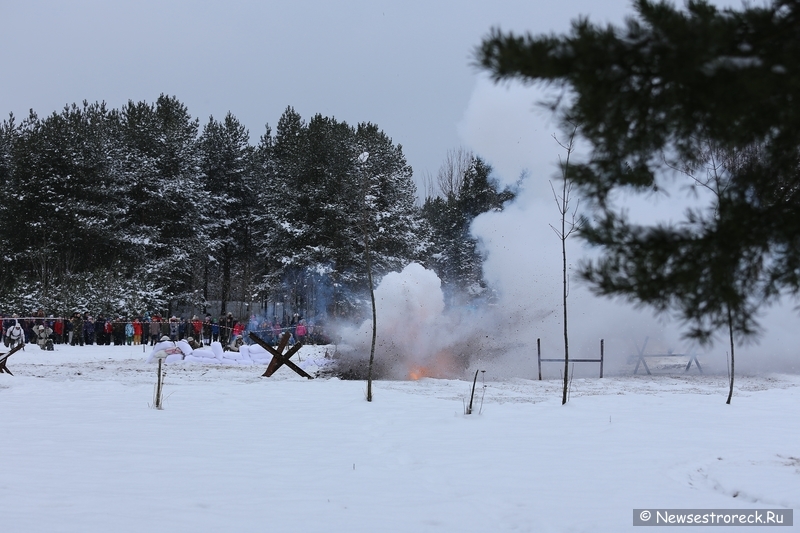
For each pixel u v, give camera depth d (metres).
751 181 4.99
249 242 73.12
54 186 56.94
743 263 4.76
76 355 32.53
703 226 4.73
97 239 56.84
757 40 4.30
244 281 71.69
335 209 53.41
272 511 7.09
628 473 9.06
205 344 42.06
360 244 53.09
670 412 15.05
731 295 4.56
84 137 58.53
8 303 45.53
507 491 8.12
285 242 56.09
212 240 66.50
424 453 10.26
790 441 11.48
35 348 35.50
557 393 19.11
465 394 18.20
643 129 4.55
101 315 44.78
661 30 4.31
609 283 4.71
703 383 22.62
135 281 51.12
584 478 8.78
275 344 41.97
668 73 4.29
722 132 4.49
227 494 7.69
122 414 13.68
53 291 46.56
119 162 60.97
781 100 4.31
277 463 9.38
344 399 16.72
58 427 11.90
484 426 12.81
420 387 19.98
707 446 10.98
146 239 58.66
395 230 55.09
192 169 65.62
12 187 57.41
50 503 7.05
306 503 7.43
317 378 23.39
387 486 8.27
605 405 16.19
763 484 8.31
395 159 59.53
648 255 4.61
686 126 4.50
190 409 14.64
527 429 12.55
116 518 6.62
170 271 60.84
